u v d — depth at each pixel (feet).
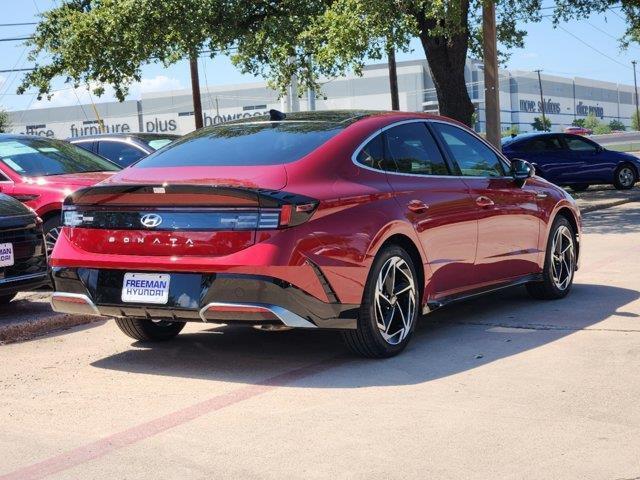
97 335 20.90
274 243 15.17
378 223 16.70
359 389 15.11
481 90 401.29
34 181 28.89
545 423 12.91
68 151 31.91
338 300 15.98
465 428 12.79
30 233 23.09
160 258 15.80
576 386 14.84
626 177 71.82
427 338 19.13
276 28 61.11
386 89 387.34
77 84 64.75
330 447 12.17
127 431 13.26
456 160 20.08
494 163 21.52
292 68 68.90
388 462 11.50
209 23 61.82
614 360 16.56
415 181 18.38
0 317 22.61
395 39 52.03
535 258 22.36
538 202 22.44
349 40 51.83
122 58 61.46
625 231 40.86
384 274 16.98
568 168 70.18
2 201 23.22
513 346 18.02
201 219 15.52
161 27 60.03
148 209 15.97
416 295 17.93
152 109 431.43
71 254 16.85
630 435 12.28
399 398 14.47
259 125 18.65
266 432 12.94
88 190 16.37
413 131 19.24
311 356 17.81
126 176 17.17
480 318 21.20
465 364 16.65
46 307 24.38
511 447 11.92
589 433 12.41
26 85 66.80
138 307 16.06
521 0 74.54
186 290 15.64
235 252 15.29
